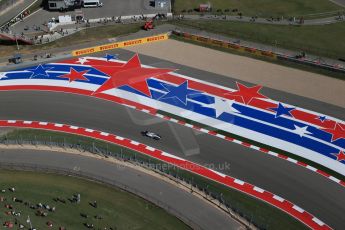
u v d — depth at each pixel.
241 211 46.41
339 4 101.38
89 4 96.31
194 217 45.66
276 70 73.44
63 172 51.44
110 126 59.56
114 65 74.38
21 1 102.12
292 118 61.47
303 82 70.00
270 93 67.00
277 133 58.56
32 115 61.84
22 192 48.72
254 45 80.94
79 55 77.50
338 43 82.44
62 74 71.75
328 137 57.78
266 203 47.78
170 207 46.69
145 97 65.88
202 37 82.31
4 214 45.75
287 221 45.56
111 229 44.06
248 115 62.00
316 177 51.41
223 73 72.25
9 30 85.50
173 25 89.12
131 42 80.94
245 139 57.53
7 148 55.34
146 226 44.62
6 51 79.12
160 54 78.25
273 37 84.38
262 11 97.12
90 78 70.62
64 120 60.78
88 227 44.22
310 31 87.38
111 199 47.91
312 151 55.41
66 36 84.38
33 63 74.44
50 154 54.34
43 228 44.06
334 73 72.38
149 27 86.88
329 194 49.06
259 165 53.16
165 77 70.81
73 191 48.91
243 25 89.50
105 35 84.56
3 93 67.00
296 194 49.00
